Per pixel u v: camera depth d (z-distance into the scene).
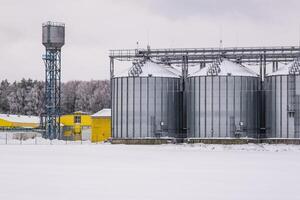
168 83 137.00
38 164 68.69
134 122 136.38
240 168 63.34
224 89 132.50
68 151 101.62
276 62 141.12
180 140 138.12
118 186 46.22
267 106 134.38
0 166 65.62
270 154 96.75
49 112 160.25
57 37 158.25
